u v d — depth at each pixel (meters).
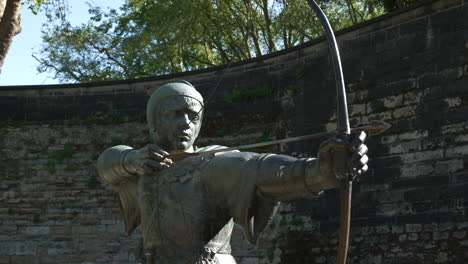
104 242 18.03
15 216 18.44
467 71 13.08
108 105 18.95
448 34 13.52
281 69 16.91
